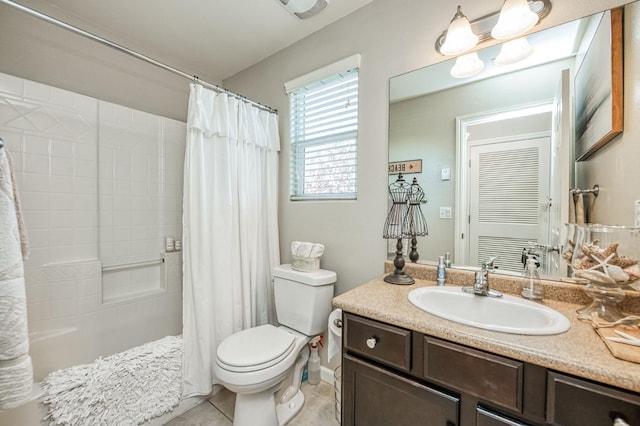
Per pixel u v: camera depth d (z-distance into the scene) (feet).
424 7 4.75
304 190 6.69
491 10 4.15
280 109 7.00
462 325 2.92
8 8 5.16
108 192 6.24
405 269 4.98
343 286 5.84
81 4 5.41
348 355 3.67
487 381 2.61
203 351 5.32
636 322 2.74
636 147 3.13
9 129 4.99
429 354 2.95
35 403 3.78
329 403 5.48
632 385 2.02
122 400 4.50
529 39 3.93
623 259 2.87
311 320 5.27
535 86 3.92
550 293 3.67
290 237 6.81
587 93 3.56
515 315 3.48
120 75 6.67
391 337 3.21
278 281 5.86
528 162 4.00
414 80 4.90
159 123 7.12
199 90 5.38
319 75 6.07
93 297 5.82
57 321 5.39
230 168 5.78
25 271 5.09
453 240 4.59
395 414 3.22
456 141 4.54
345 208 5.80
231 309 5.73
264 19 5.83
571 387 2.24
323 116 6.28
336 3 5.37
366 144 5.47
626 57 3.22
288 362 4.67
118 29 6.16
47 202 5.38
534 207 3.96
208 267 5.46
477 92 4.35
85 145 5.89
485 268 3.96
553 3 3.75
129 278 6.63
